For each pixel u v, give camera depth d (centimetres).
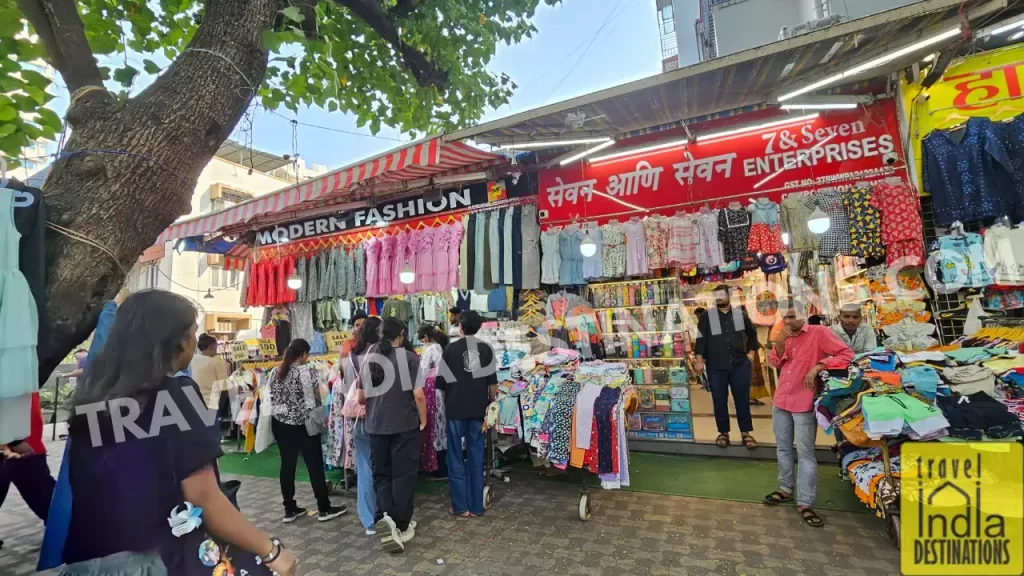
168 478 133
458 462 400
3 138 221
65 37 208
